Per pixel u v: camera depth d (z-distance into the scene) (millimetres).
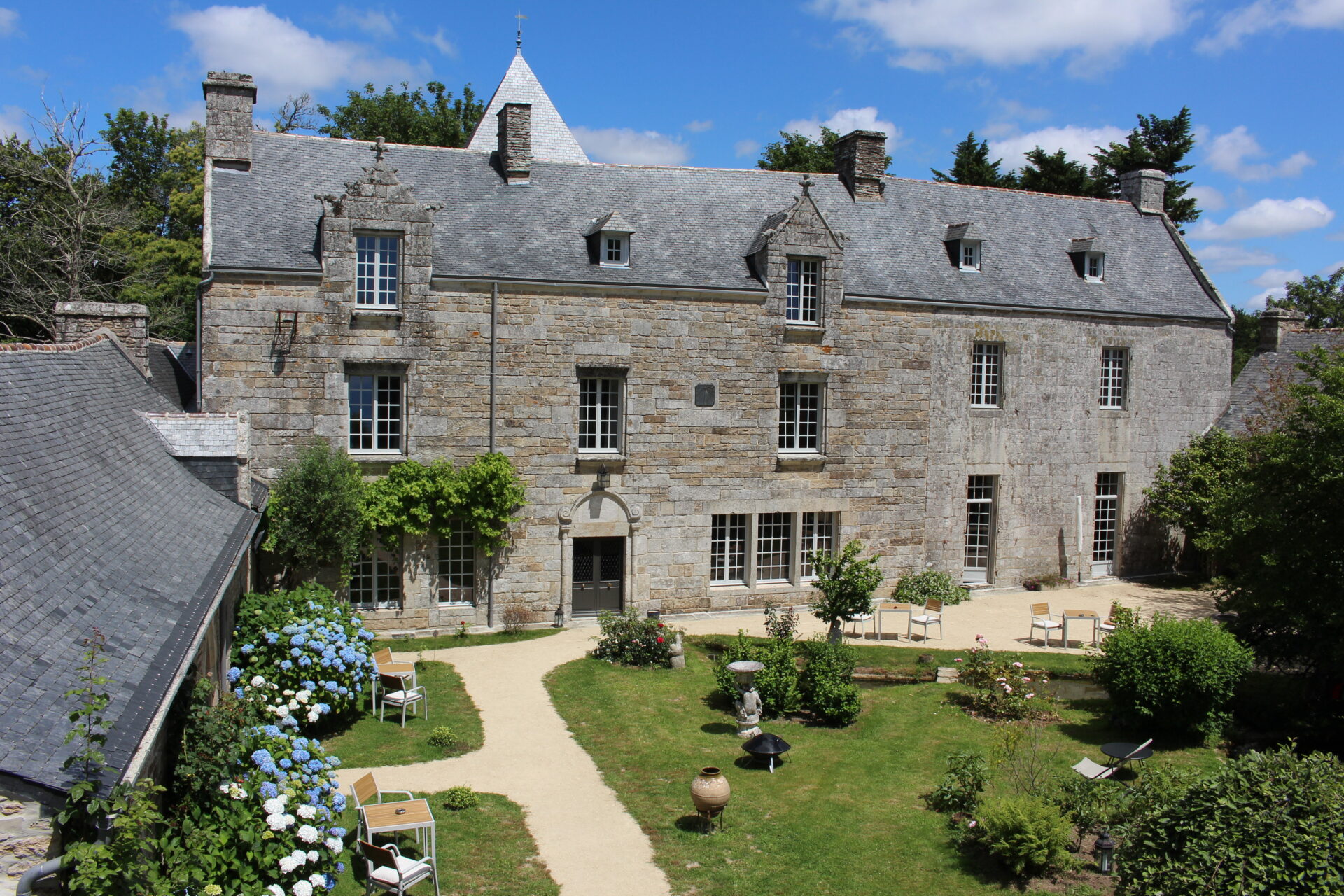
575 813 12969
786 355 24219
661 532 23406
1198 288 31062
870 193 28000
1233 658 16406
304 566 19844
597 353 22469
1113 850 11898
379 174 20578
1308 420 17094
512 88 29031
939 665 20641
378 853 10391
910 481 25969
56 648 7227
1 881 5727
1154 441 29875
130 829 6031
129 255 37688
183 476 14859
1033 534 28109
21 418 10398
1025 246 29078
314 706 13438
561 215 23703
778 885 11352
